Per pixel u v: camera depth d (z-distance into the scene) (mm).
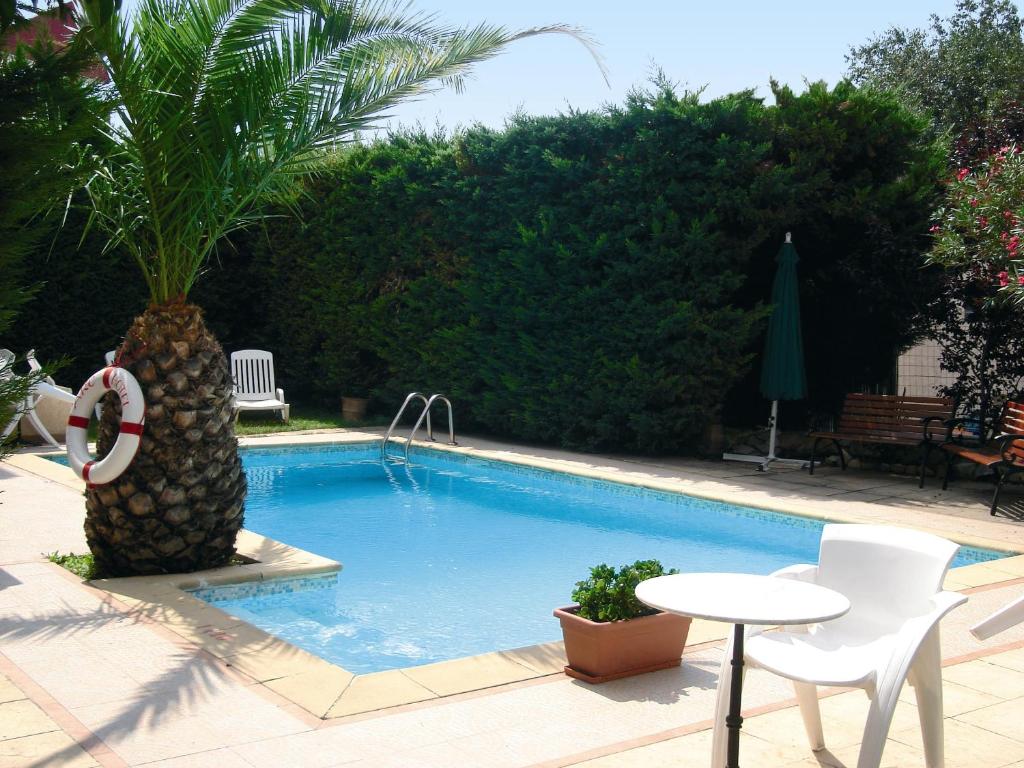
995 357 11164
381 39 6512
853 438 10703
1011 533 8008
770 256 12484
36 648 4945
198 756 3699
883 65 27188
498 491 11008
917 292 11117
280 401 14883
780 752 3857
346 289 15438
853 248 12055
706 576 3541
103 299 15102
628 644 4668
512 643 5828
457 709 4250
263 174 6492
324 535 8805
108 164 6262
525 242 12477
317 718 4109
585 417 12375
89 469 6254
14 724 3984
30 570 6496
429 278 14195
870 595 3918
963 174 10172
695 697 4441
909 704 4410
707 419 11992
